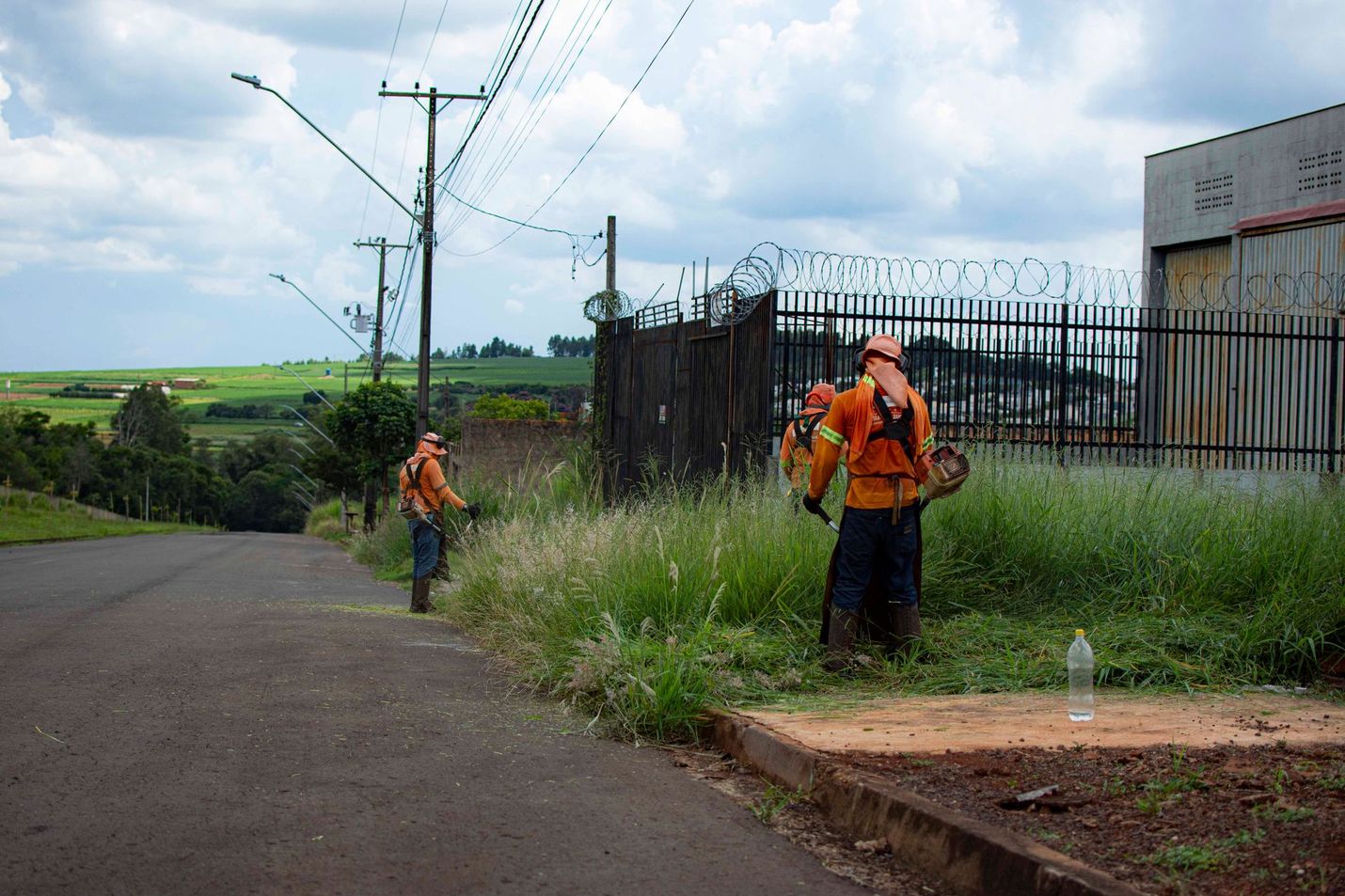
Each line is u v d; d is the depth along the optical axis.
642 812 4.23
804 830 4.07
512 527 11.16
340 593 14.58
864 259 12.25
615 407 18.73
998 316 13.03
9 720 5.43
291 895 3.27
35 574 17.38
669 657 5.92
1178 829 3.51
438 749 5.13
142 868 3.47
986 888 3.35
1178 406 17.00
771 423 12.25
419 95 24.67
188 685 6.46
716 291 13.83
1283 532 7.76
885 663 6.55
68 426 104.38
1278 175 17.39
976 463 8.77
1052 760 4.43
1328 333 15.17
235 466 131.25
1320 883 3.02
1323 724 5.19
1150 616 7.32
